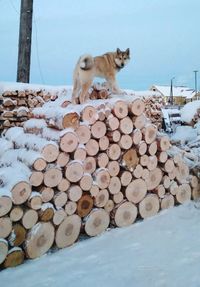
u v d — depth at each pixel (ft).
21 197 12.78
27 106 22.00
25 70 27.22
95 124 15.05
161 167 17.48
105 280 11.09
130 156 16.08
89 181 14.70
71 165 14.19
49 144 13.78
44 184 13.55
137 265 11.96
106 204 15.38
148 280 10.91
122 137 15.76
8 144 16.35
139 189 16.44
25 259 12.96
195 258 12.13
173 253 12.71
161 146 17.13
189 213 17.15
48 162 13.75
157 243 13.74
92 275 11.48
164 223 15.96
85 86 17.63
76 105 15.67
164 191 17.60
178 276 11.00
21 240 12.82
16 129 17.48
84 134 14.76
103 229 15.20
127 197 16.05
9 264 12.38
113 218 15.58
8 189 12.61
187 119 30.48
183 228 15.17
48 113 15.58
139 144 16.33
